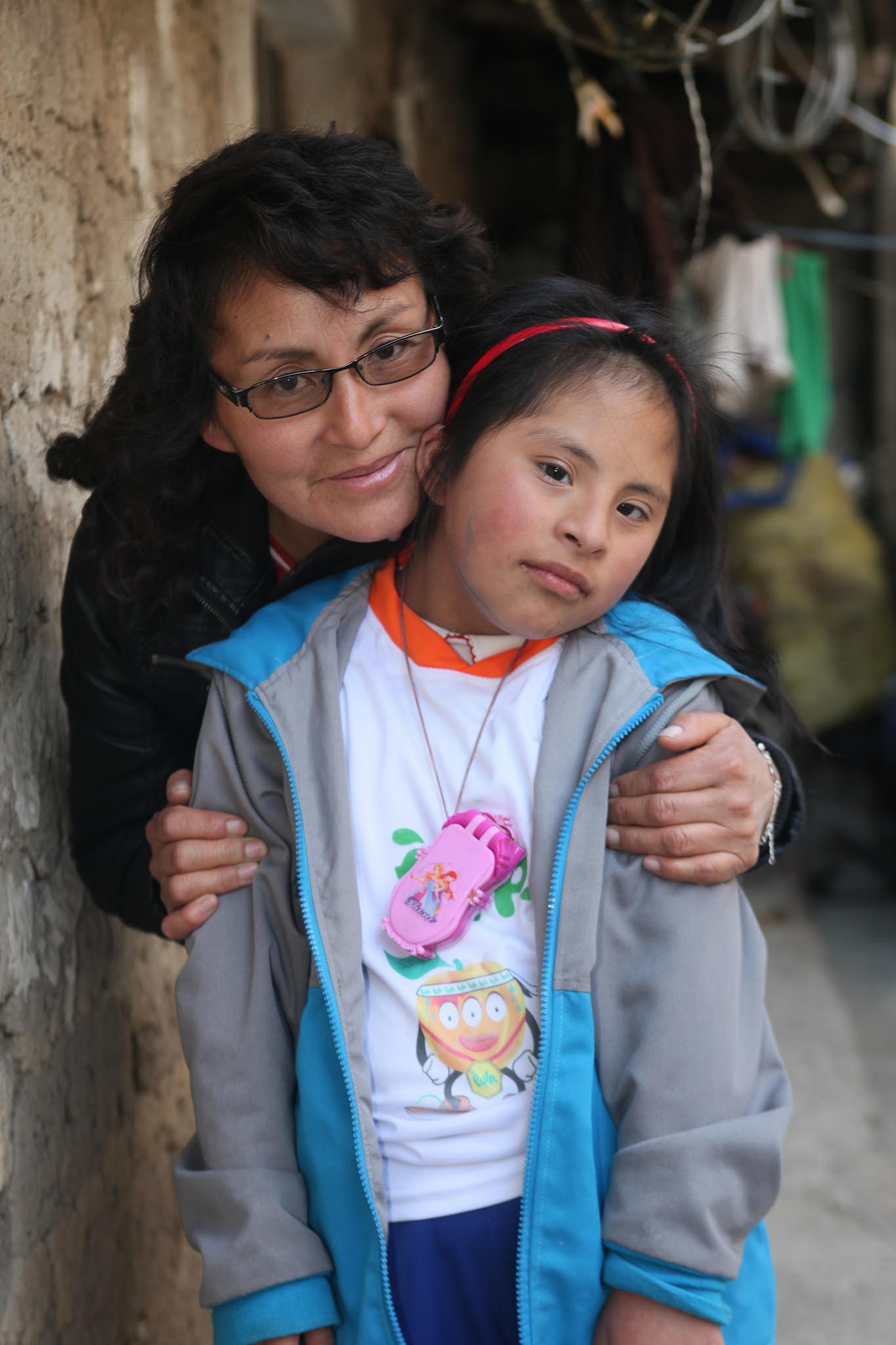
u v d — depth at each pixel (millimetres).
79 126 1544
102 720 1356
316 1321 1044
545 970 1052
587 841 1083
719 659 1208
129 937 1643
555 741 1107
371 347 1074
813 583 4922
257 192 1045
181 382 1153
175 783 1247
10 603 1287
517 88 5152
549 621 1068
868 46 4059
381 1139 1062
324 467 1104
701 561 1289
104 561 1264
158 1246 1706
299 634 1180
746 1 3086
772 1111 1078
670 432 1085
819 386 4285
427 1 4336
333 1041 1075
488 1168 1054
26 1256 1240
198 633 1337
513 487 1044
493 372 1092
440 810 1116
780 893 4715
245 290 1055
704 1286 999
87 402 1542
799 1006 3717
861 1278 2418
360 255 1039
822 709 4977
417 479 1140
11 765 1273
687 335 1214
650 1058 1037
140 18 1823
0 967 1212
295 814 1099
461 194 4980
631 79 3035
